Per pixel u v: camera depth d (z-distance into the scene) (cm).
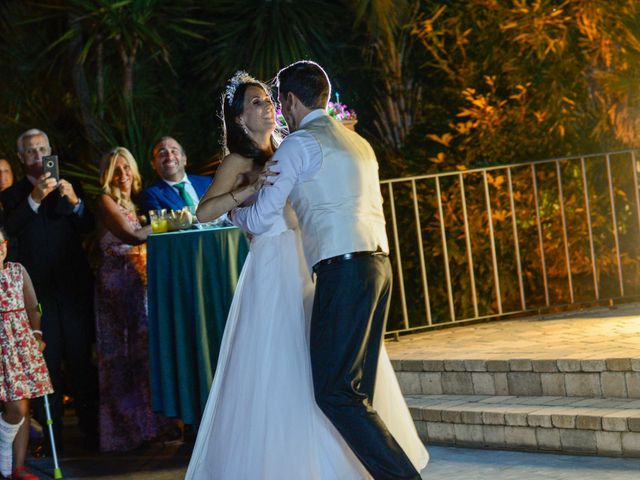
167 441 702
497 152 887
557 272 878
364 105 1015
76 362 700
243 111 525
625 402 559
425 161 909
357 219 484
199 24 1030
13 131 970
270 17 981
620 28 885
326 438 498
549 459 541
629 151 809
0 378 591
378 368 518
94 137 973
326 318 478
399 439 520
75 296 696
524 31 902
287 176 487
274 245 515
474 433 580
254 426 498
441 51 953
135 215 696
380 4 934
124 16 947
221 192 524
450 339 725
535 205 856
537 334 699
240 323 514
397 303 884
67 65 995
